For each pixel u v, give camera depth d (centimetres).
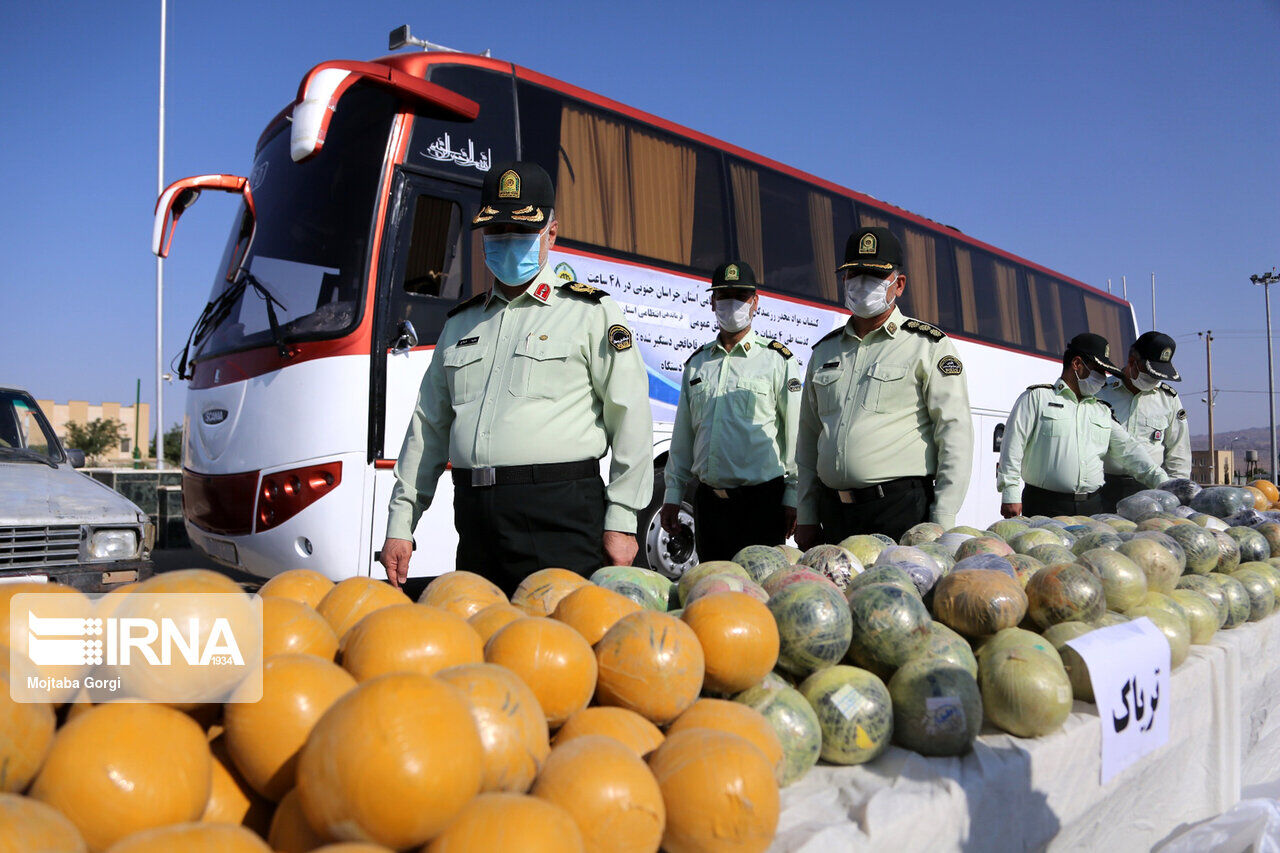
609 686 171
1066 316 1280
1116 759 238
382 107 558
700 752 145
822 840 156
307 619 162
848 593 245
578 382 335
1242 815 247
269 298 563
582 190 653
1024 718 218
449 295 557
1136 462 591
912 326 430
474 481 330
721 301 531
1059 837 221
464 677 141
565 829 118
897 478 422
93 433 4253
